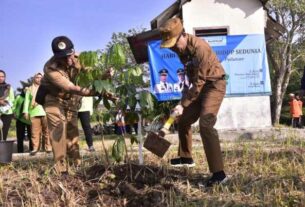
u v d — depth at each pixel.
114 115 4.57
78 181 4.29
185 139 4.76
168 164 4.90
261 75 10.94
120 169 4.51
